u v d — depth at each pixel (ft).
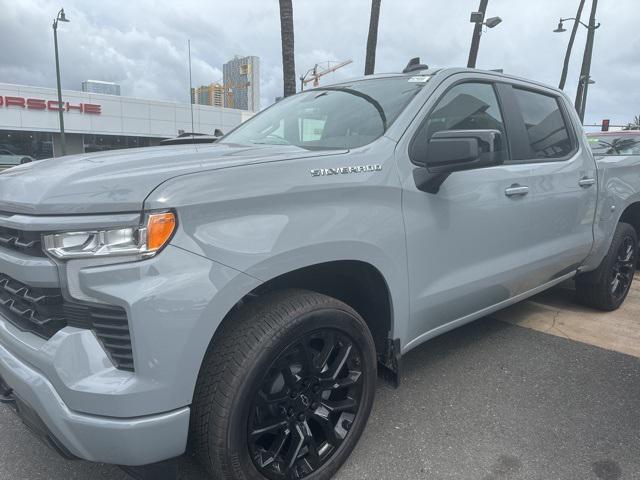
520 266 10.63
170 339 5.63
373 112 9.13
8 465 8.06
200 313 5.75
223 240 6.01
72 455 6.25
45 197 5.80
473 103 10.07
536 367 11.40
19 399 6.37
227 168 6.31
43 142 113.60
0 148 107.55
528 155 11.15
